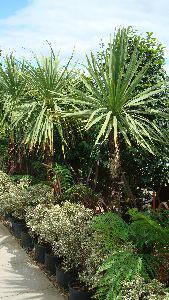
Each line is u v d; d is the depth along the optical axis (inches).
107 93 181.6
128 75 179.6
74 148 267.1
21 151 311.7
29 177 277.1
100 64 192.7
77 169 271.7
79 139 265.3
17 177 286.7
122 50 184.2
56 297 165.3
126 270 130.1
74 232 171.5
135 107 211.8
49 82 245.3
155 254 145.9
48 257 187.9
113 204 184.7
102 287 138.1
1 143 360.8
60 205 227.6
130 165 229.0
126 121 174.9
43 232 189.9
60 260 186.1
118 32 185.8
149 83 219.5
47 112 240.8
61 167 239.3
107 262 134.7
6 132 333.7
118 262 133.6
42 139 259.1
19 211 242.5
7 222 274.2
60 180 241.0
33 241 211.9
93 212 190.4
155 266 140.3
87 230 167.0
